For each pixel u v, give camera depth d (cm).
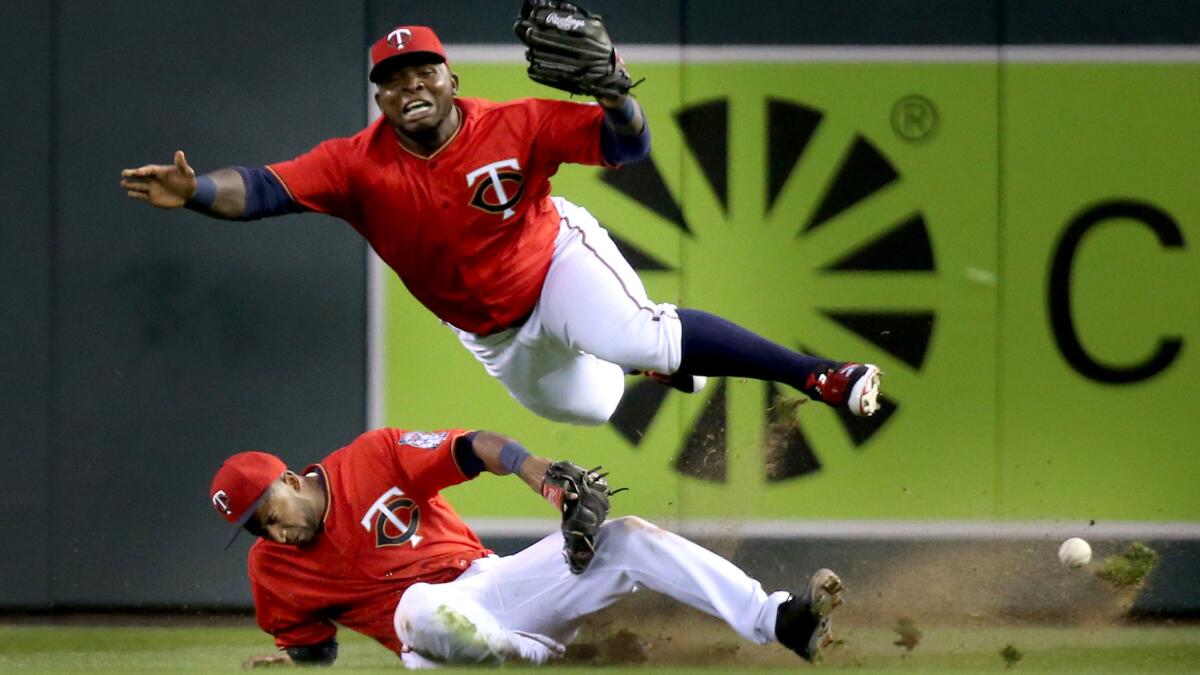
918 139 2278
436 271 1475
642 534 1524
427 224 1438
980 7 2273
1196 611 2244
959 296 2273
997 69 2273
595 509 1471
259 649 1922
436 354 2289
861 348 2277
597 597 1546
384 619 1603
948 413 2273
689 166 2281
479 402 2284
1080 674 1518
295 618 1627
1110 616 2223
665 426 2277
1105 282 2272
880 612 2195
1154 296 2270
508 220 1443
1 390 2289
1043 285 2273
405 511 1598
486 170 1422
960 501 2269
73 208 2291
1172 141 2270
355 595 1602
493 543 2278
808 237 2281
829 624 1505
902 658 1717
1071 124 2273
